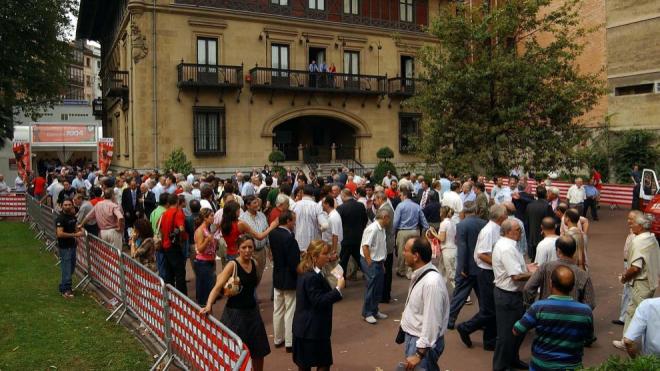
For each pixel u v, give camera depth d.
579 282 6.16
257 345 6.01
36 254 14.49
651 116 30.06
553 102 19.62
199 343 5.82
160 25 27.31
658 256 7.42
